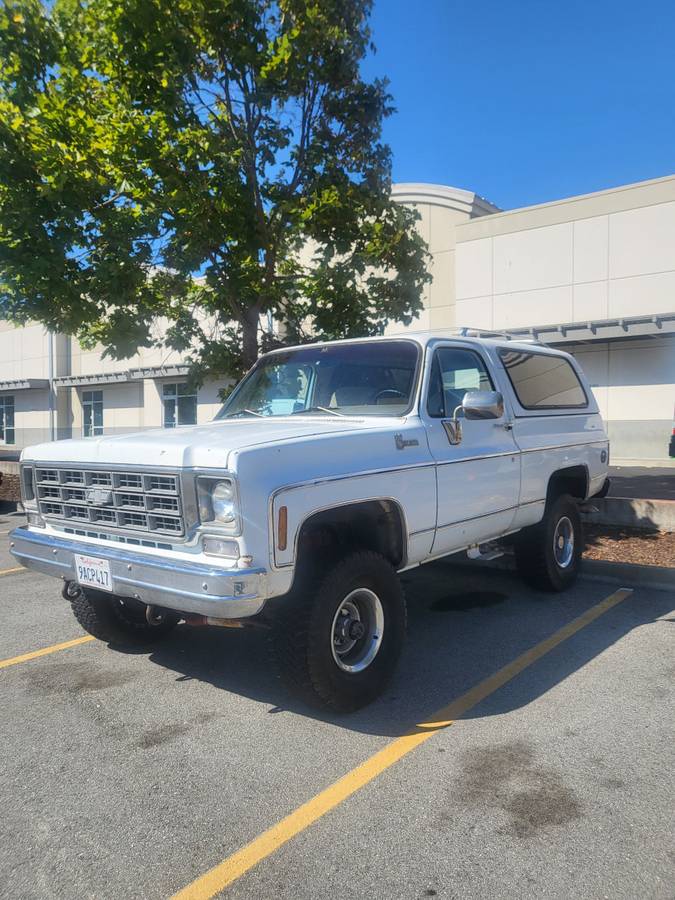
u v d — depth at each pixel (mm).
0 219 7043
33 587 7309
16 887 2670
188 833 2986
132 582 3795
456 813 3088
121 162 7590
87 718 4113
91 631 5059
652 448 18938
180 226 7703
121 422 31719
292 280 9398
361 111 8562
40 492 4656
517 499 5523
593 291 19312
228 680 4668
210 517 3621
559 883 2621
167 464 3725
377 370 5055
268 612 3816
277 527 3549
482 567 7652
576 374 6891
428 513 4543
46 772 3506
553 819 3023
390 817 3068
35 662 5039
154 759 3625
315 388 5301
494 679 4582
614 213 18938
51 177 7043
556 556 6418
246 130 8516
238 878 2693
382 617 4191
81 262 7789
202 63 8258
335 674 3891
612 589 6688
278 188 8734
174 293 8688
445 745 3713
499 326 20797
